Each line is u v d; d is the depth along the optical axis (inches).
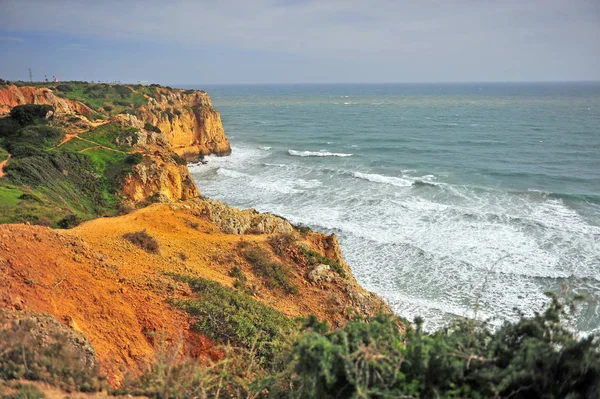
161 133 2073.1
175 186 1513.3
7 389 243.4
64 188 1219.9
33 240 464.4
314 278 685.3
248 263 687.1
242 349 394.9
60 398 255.3
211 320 450.0
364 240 1266.0
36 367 271.6
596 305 824.3
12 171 1137.4
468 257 1128.2
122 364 378.6
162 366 289.3
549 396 211.2
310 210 1589.6
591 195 1675.7
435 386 227.6
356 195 1764.3
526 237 1249.4
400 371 239.5
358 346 239.0
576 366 218.1
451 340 254.8
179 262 610.9
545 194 1722.4
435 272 1063.0
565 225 1342.3
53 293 415.5
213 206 896.9
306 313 604.4
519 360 225.3
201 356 412.8
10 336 292.8
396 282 1023.0
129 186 1380.4
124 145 1616.6
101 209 1240.8
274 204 1696.6
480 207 1582.2
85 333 391.9
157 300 470.3
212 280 577.3
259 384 296.7
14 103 2003.0
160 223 762.2
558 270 1042.1
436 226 1362.0
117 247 586.2
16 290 392.5
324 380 238.2
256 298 590.9
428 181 1994.3
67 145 1505.9
